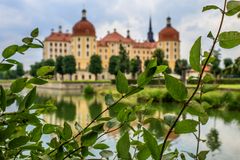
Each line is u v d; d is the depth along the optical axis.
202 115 1.01
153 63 1.04
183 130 1.01
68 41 133.25
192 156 1.33
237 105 25.70
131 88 1.08
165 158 1.25
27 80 1.33
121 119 1.25
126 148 1.01
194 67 0.99
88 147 1.32
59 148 1.28
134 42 129.88
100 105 38.00
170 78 0.98
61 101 45.25
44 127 1.40
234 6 0.96
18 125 1.30
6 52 1.23
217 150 12.73
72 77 114.38
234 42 0.95
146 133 0.99
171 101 32.09
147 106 1.35
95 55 103.62
